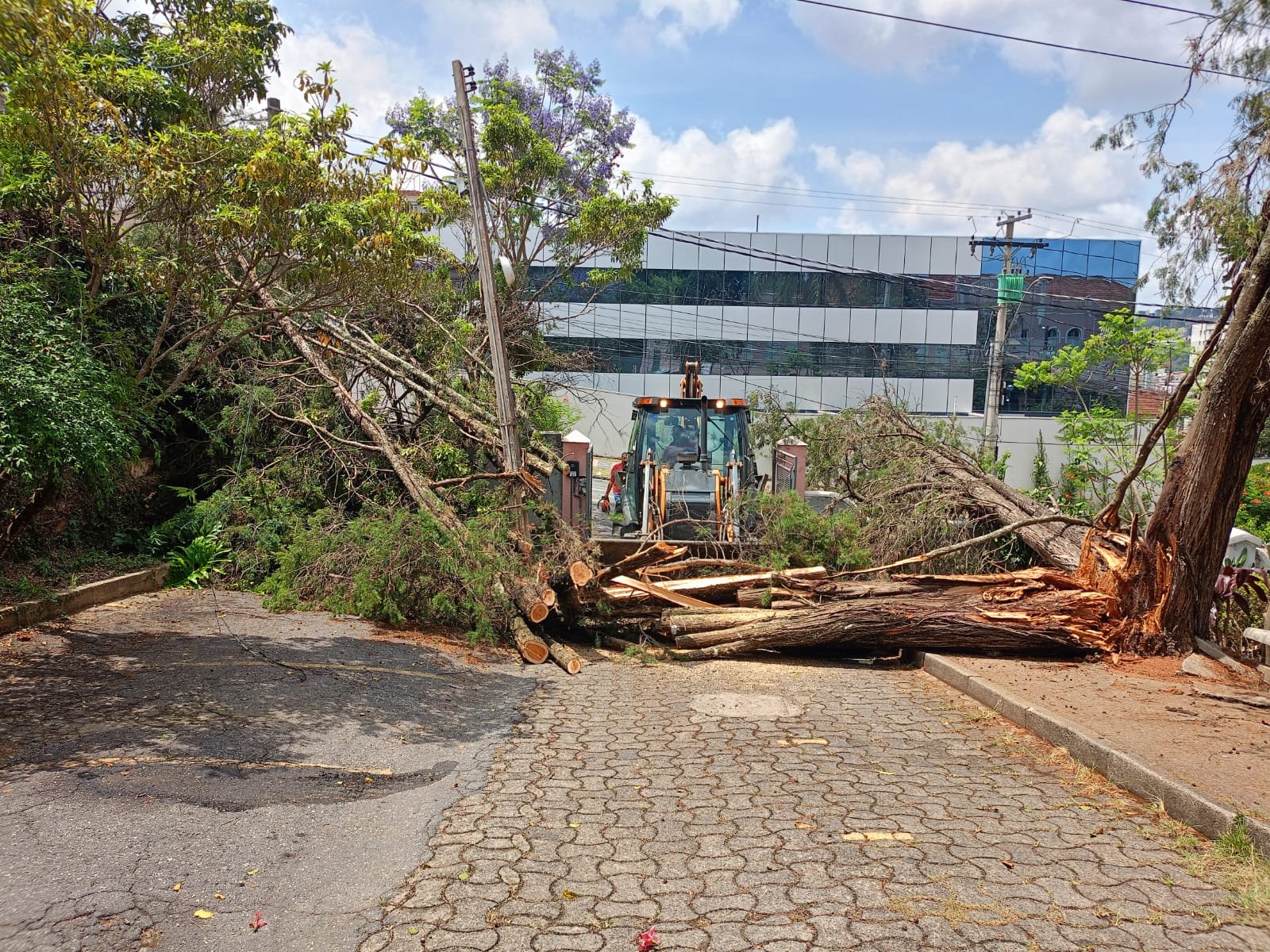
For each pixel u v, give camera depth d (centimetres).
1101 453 2189
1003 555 1168
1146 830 462
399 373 1197
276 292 1125
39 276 750
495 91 2098
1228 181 885
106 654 674
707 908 373
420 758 552
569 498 1209
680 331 3841
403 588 880
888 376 3888
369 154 759
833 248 3831
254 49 784
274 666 687
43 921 331
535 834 448
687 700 728
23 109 605
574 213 2055
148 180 651
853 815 478
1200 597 816
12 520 753
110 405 652
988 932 355
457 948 339
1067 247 3938
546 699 724
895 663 892
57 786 441
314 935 346
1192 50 893
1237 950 344
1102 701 674
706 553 1102
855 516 1165
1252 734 587
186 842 406
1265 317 749
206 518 1012
